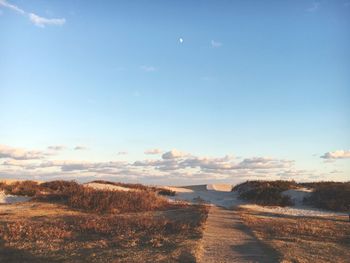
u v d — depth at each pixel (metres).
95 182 41.97
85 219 20.53
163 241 14.66
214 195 42.59
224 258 11.90
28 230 16.77
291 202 34.72
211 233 16.72
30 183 34.31
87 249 13.55
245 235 16.44
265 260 11.71
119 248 13.65
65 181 35.75
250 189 39.78
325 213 30.44
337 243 15.53
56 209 25.84
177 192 43.84
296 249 13.41
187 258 11.70
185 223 19.27
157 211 27.14
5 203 28.45
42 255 12.63
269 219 23.44
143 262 11.34
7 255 12.67
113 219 20.73
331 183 40.28
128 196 28.94
